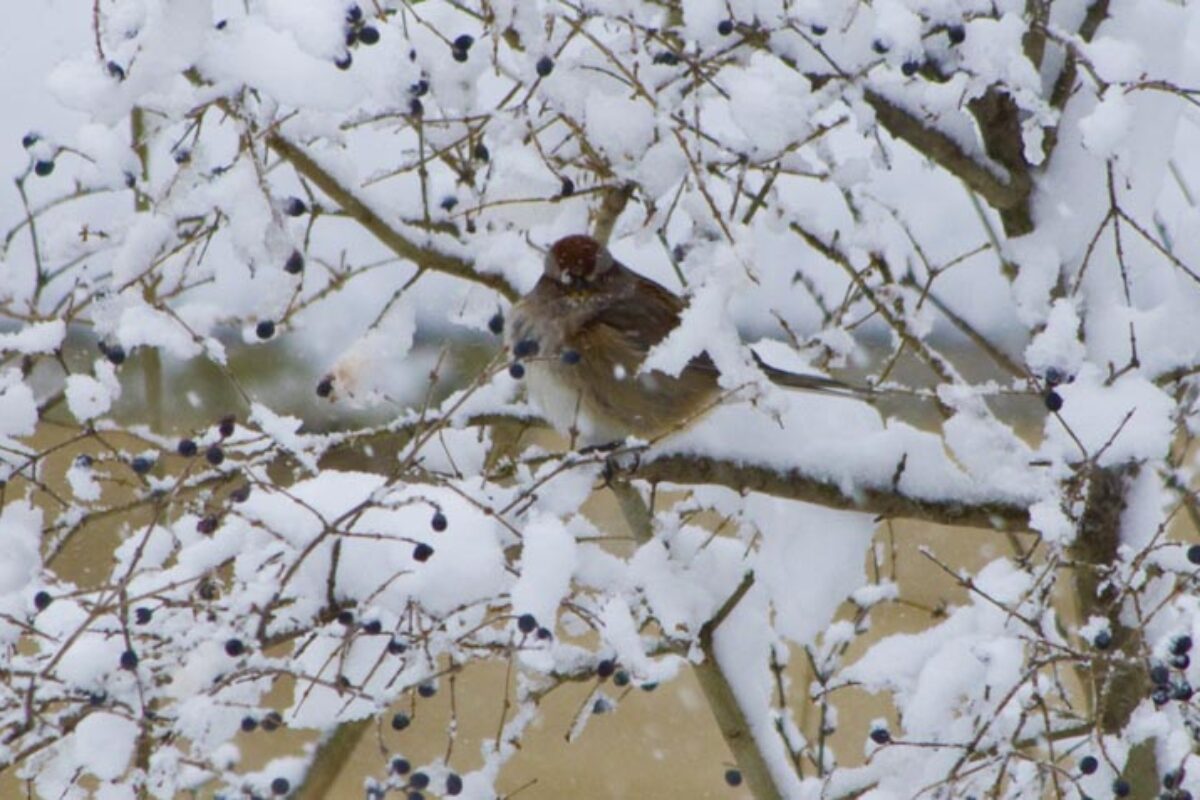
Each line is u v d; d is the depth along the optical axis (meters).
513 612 7.84
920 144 10.28
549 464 9.13
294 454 8.45
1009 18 9.09
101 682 7.92
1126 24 10.44
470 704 15.81
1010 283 10.75
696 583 10.41
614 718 16.09
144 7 7.82
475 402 10.51
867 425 10.16
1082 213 10.33
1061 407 8.85
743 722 10.67
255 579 8.43
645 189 9.55
